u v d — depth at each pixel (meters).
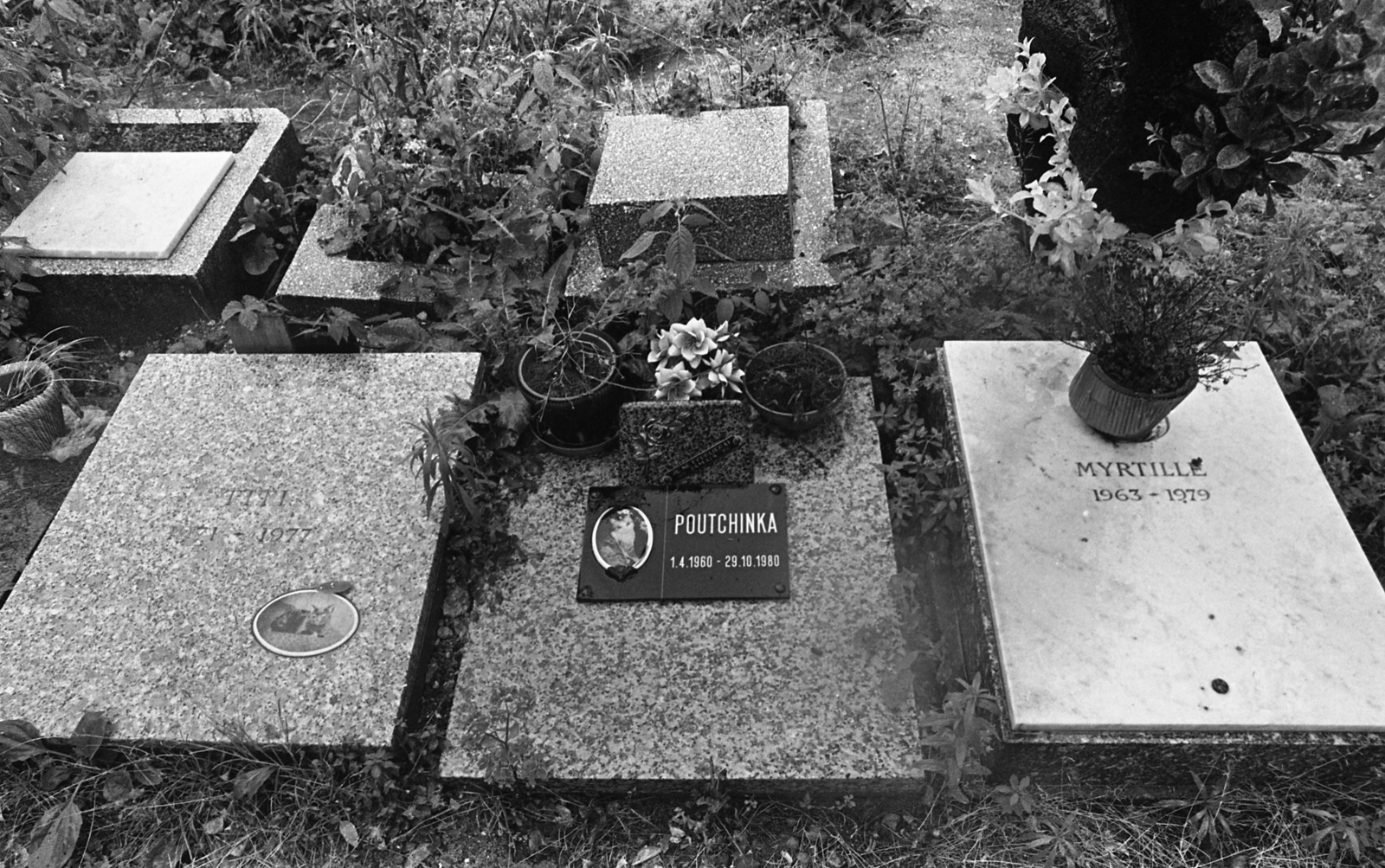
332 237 1.69
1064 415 1.30
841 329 1.47
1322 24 1.11
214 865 1.13
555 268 1.59
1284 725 1.04
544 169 1.70
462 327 1.55
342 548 1.32
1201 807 1.12
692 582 1.28
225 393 1.49
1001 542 1.20
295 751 1.17
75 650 1.25
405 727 1.20
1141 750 1.07
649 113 1.86
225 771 1.19
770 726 1.16
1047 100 1.35
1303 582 1.14
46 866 1.12
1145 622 1.12
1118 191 1.43
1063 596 1.15
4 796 1.18
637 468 1.35
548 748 1.16
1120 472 1.25
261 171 1.82
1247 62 1.13
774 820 1.14
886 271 1.52
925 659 1.23
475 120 1.75
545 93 1.74
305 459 1.41
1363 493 1.33
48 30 1.92
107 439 1.45
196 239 1.69
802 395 1.40
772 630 1.24
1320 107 1.13
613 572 1.29
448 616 1.32
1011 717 1.08
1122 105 1.35
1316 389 1.44
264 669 1.22
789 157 1.65
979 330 1.47
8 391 1.51
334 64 2.21
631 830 1.14
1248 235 1.58
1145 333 1.18
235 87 2.22
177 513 1.36
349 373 1.50
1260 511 1.20
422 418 1.44
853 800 1.14
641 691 1.20
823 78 2.07
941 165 1.80
